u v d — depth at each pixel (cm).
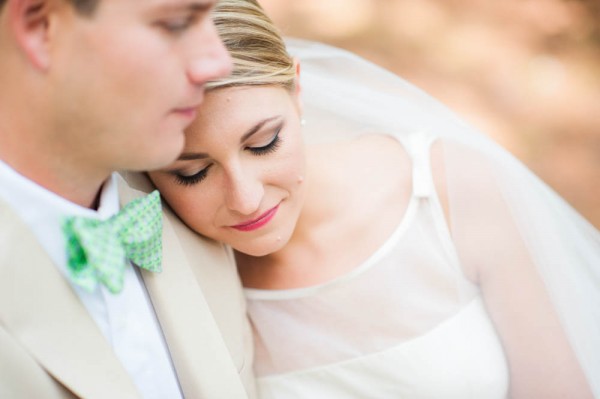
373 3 540
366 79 213
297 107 165
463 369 187
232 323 164
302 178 160
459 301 192
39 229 122
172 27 111
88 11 104
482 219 191
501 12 530
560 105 459
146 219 131
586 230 207
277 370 197
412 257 190
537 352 190
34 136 115
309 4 540
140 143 116
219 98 138
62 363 118
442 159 195
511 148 432
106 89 110
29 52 108
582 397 187
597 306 189
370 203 192
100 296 131
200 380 140
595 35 507
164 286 141
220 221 155
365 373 191
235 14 141
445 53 500
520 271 189
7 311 115
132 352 135
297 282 192
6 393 114
